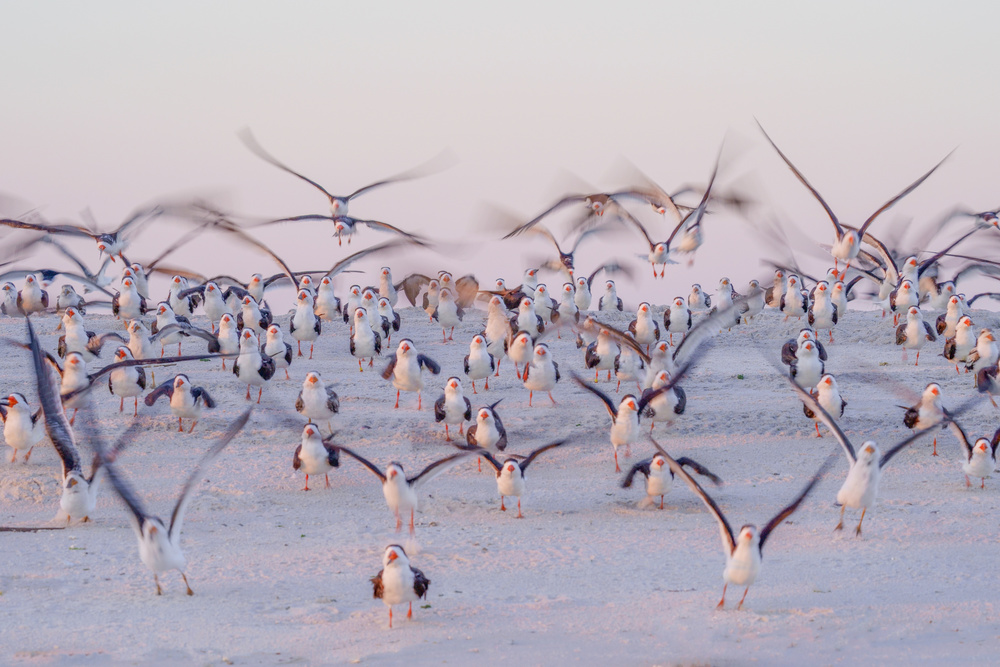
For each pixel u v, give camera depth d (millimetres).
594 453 25734
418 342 40656
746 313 44156
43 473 23609
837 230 37281
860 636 14750
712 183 37938
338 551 19109
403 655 14039
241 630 15047
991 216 45312
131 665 13648
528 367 29312
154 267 46375
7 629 14969
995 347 32219
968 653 14109
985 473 22500
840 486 23047
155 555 15578
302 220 43219
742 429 27453
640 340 35688
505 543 19656
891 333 39969
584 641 14586
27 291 44312
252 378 29750
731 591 16828
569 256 47062
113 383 28516
